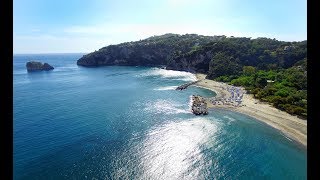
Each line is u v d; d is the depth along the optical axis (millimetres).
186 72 173500
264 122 60406
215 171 39844
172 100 84938
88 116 67062
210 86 110375
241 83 108188
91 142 50125
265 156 44219
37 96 94500
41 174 38781
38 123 61375
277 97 73875
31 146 48062
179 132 55188
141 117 65812
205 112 67312
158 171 39812
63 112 71125
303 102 67812
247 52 155875
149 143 49688
